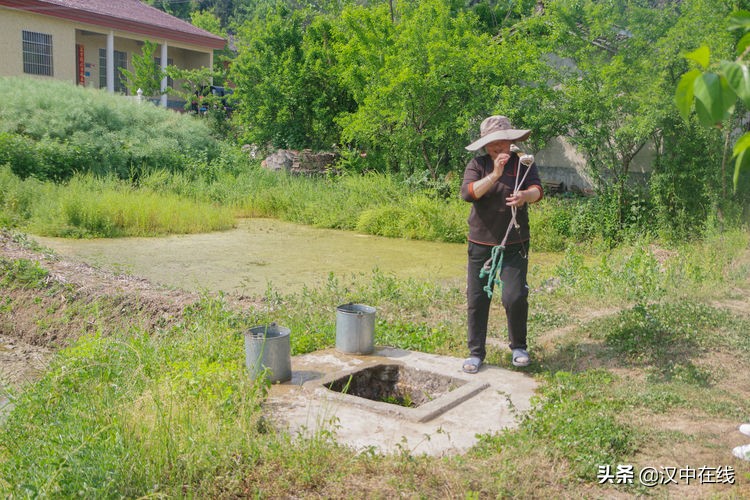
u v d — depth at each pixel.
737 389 5.30
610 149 15.57
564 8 15.55
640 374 5.58
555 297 8.52
